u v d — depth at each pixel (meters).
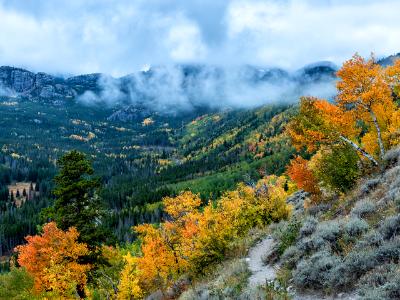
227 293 11.40
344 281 9.09
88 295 23.09
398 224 10.03
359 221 11.74
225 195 24.28
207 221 21.23
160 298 21.19
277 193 23.08
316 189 23.88
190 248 21.28
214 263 20.25
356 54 24.44
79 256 24.33
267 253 15.80
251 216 22.36
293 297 9.91
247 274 13.75
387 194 13.69
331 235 11.95
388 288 7.49
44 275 23.31
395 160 19.83
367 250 9.71
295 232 14.89
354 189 19.80
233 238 21.12
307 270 10.33
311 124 23.73
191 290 14.84
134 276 24.12
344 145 22.44
